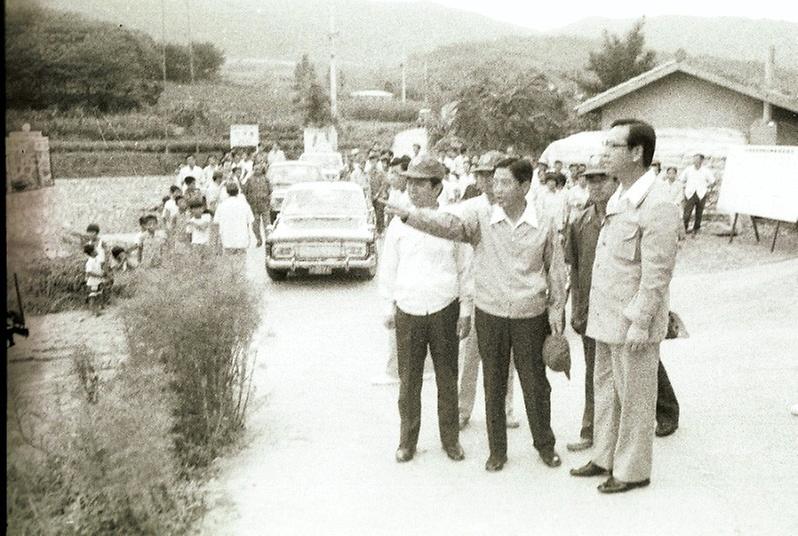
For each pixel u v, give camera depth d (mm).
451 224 5898
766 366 8414
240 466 6277
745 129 20719
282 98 79562
